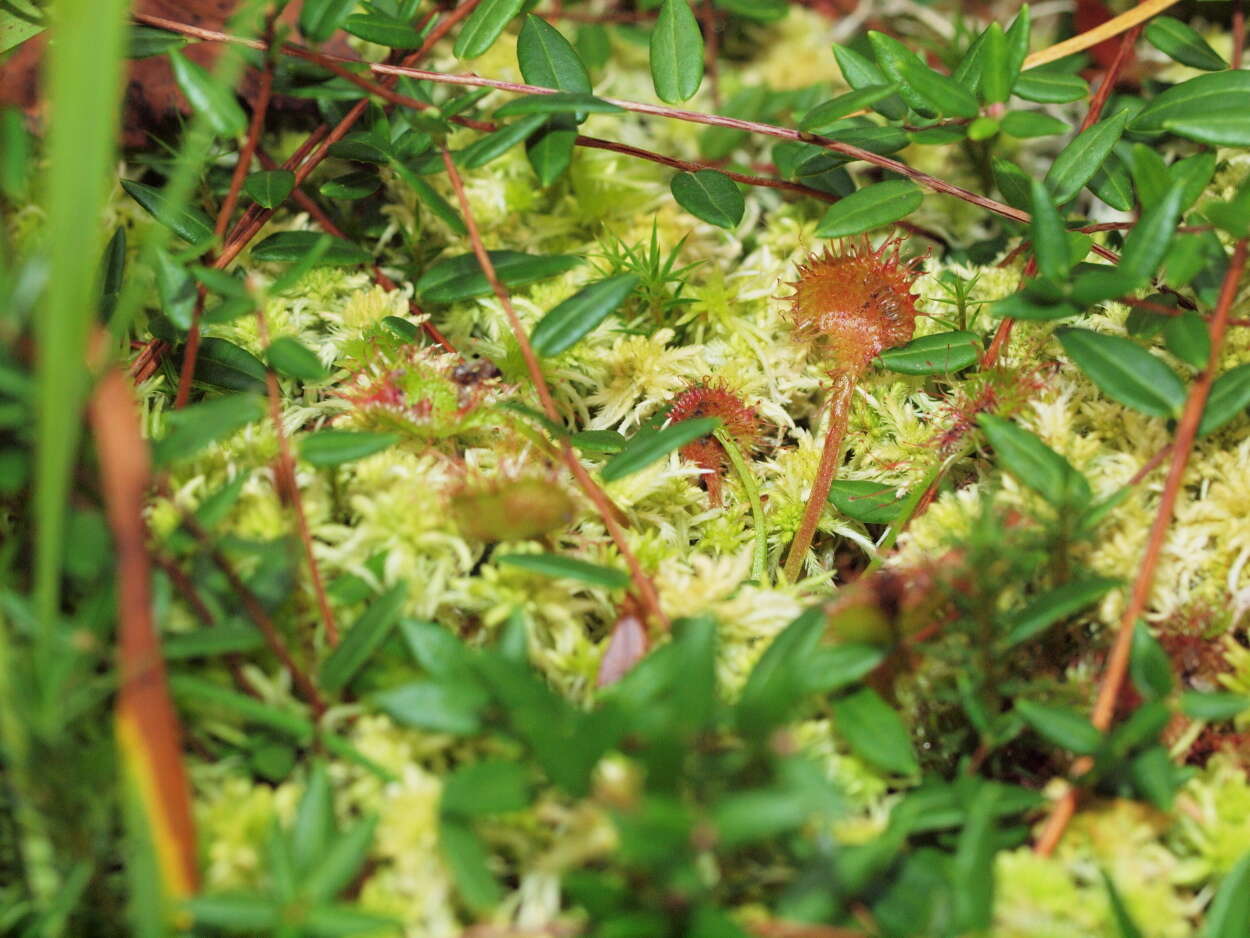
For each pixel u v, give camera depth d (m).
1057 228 0.24
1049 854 0.23
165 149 0.28
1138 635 0.23
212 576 0.23
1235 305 0.26
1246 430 0.26
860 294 0.26
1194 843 0.23
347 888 0.23
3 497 0.24
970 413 0.26
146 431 0.25
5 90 0.27
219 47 0.28
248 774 0.23
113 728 0.23
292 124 0.29
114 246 0.26
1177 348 0.24
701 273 0.29
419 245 0.28
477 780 0.22
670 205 0.29
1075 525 0.24
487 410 0.25
